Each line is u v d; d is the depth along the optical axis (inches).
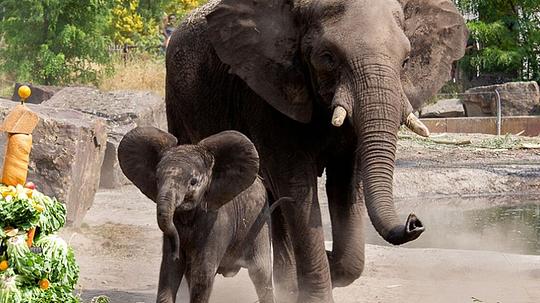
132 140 400.2
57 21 1444.4
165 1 1920.5
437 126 1610.5
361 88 432.5
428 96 498.0
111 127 1015.6
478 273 617.3
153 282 575.5
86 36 1464.1
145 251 674.8
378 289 564.7
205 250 402.3
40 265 303.4
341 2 454.6
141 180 400.5
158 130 403.9
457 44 507.8
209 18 499.2
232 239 427.5
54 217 315.6
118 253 663.1
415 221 378.6
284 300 510.0
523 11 1918.1
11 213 298.4
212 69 535.5
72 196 706.2
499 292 557.9
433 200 1071.6
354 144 492.4
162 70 1596.9
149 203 885.2
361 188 502.0
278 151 492.1
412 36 497.0
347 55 439.5
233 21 492.1
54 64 1424.7
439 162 1284.4
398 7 464.1
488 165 1241.4
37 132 693.9
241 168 397.4
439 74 500.7
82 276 582.2
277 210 510.0
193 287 404.5
